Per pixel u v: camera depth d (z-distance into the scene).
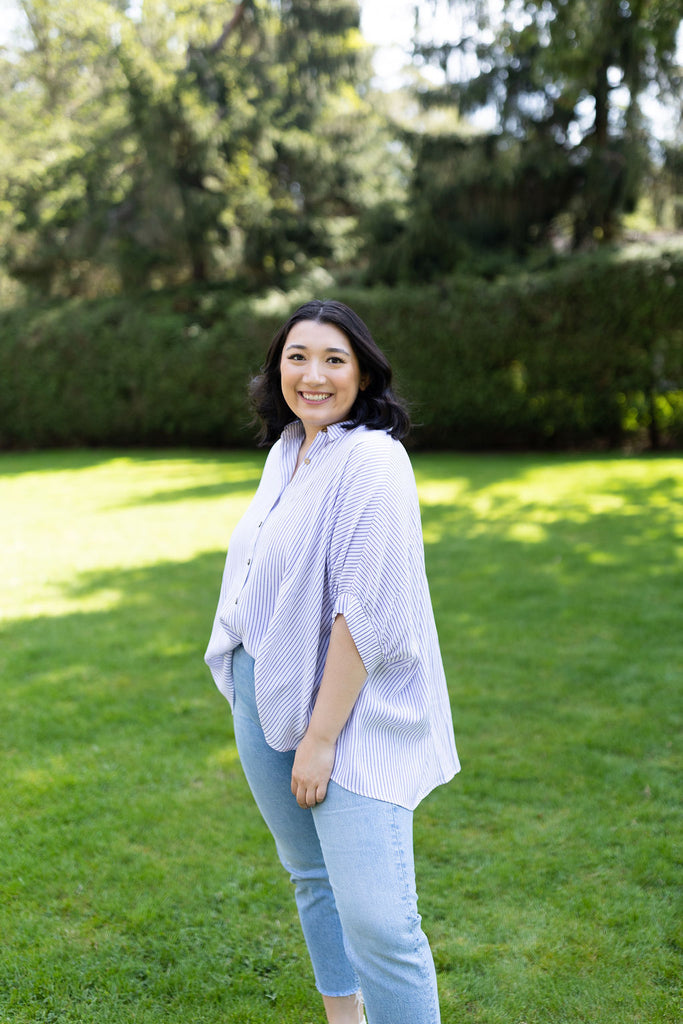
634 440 14.48
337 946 1.87
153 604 5.81
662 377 13.61
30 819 3.05
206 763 3.48
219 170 17.39
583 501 8.84
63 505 10.18
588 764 3.32
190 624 5.34
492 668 4.37
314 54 18.31
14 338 18.06
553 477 10.75
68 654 4.86
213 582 6.32
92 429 18.02
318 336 1.69
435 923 2.42
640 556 6.46
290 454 1.83
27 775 3.40
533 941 2.32
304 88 18.81
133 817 3.04
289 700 1.62
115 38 19.61
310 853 1.80
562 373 14.07
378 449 1.61
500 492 9.68
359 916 1.54
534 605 5.39
